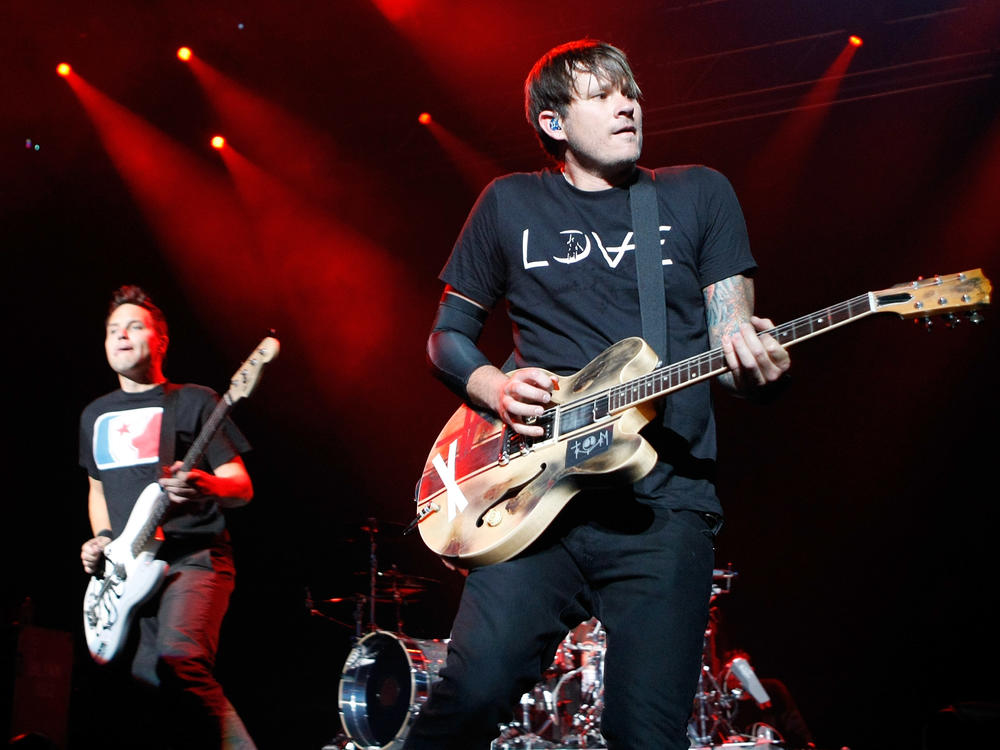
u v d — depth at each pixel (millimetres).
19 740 3307
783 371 1883
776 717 6836
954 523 9047
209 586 3531
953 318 1784
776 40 8211
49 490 8828
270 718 9305
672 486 2064
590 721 6090
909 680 9078
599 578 2068
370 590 7277
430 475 2385
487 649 2006
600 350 2188
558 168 2473
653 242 2195
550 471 2090
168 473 3404
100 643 3541
